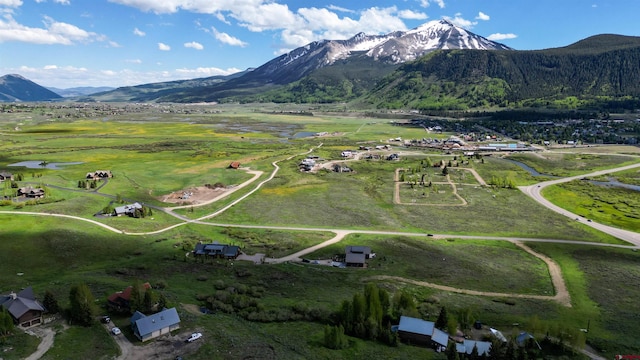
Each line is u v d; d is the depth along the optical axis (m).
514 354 67.81
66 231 127.00
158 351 63.53
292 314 79.62
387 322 77.88
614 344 74.12
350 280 100.69
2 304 71.88
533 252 127.25
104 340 65.88
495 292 98.19
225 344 65.94
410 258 119.12
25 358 60.00
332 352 67.06
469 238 138.50
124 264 107.88
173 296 83.31
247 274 102.12
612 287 101.88
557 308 89.88
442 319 77.00
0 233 124.50
